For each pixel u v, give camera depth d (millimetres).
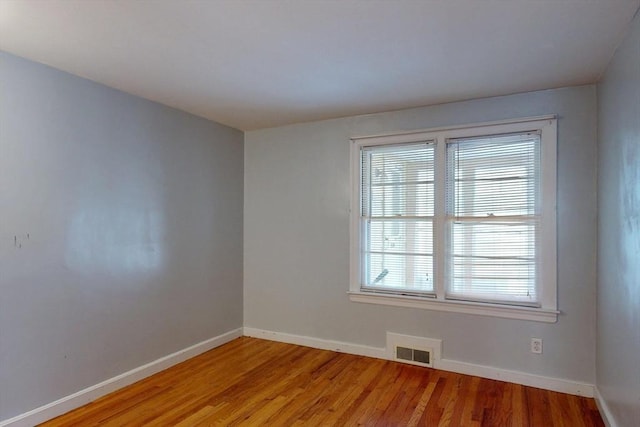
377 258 3646
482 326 3176
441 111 3324
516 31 2033
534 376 2988
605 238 2514
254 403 2744
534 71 2582
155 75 2678
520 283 3066
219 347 3920
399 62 2443
